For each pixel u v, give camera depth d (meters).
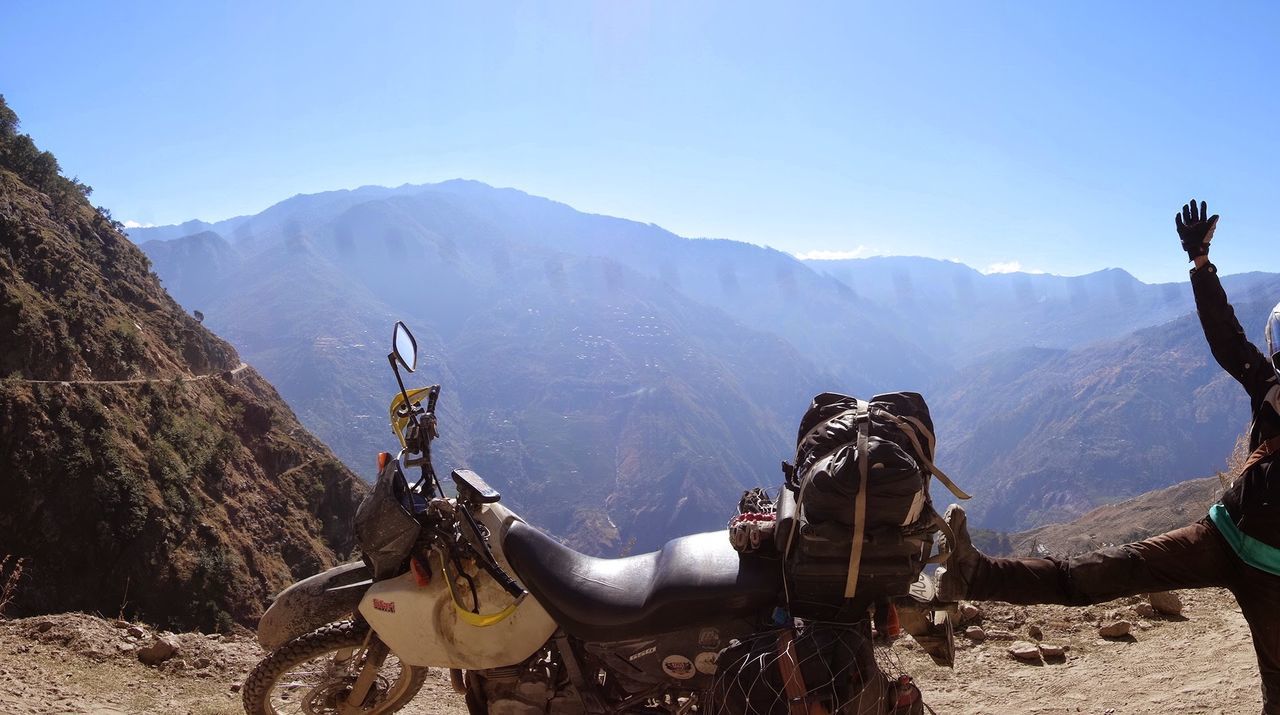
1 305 94.50
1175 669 6.14
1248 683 5.57
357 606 4.32
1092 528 124.25
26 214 116.12
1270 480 3.30
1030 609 7.71
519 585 3.89
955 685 6.46
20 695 5.96
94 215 137.12
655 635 3.64
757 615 3.54
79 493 85.25
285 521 106.31
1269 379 3.40
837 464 3.16
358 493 119.56
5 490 82.38
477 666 4.01
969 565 3.53
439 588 4.04
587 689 3.85
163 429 100.06
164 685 6.70
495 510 3.99
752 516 3.62
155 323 121.81
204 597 87.44
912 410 3.43
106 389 97.75
